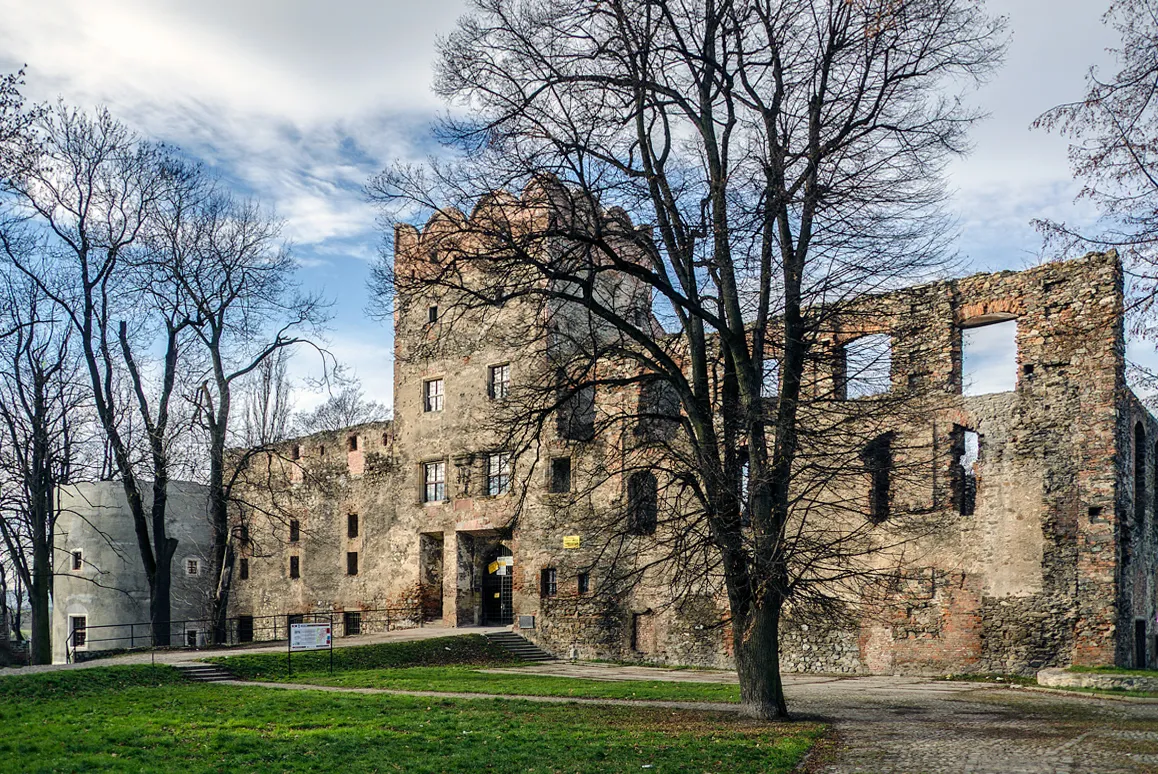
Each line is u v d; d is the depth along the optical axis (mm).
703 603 31453
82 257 32438
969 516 27141
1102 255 25828
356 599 42250
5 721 16344
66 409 33406
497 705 19125
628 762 12773
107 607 45094
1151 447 29172
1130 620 25641
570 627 34688
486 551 39438
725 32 17328
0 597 44438
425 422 40406
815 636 29375
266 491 46781
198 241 34656
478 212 17969
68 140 32000
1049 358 26453
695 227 17344
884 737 14914
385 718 16891
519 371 36938
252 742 14031
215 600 35500
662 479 30672
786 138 17188
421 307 41219
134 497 33531
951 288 28172
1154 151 12352
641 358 17688
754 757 12992
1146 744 13938
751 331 18547
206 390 35562
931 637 27188
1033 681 24453
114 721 16250
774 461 16703
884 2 16234
